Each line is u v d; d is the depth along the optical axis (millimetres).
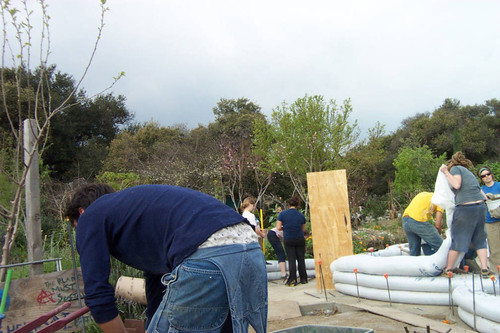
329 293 6641
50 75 26938
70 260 5980
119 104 32812
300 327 2742
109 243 2045
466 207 5098
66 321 2471
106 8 4766
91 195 2332
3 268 4238
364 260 6004
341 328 2648
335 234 7027
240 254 1943
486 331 4031
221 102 35000
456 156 5410
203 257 1880
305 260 8664
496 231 6438
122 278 4621
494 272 6176
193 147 24625
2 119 17812
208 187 18578
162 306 1907
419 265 5320
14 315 3781
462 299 4438
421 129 31641
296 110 16734
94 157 26250
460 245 5070
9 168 8609
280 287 7805
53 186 12875
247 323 1948
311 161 16234
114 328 1956
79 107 28016
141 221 2018
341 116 16484
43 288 3982
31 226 4680
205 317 1874
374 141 20078
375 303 5641
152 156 22641
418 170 18031
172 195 2090
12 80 17406
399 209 18109
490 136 30734
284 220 7949
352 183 18312
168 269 2064
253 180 20391
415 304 5316
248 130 27047
